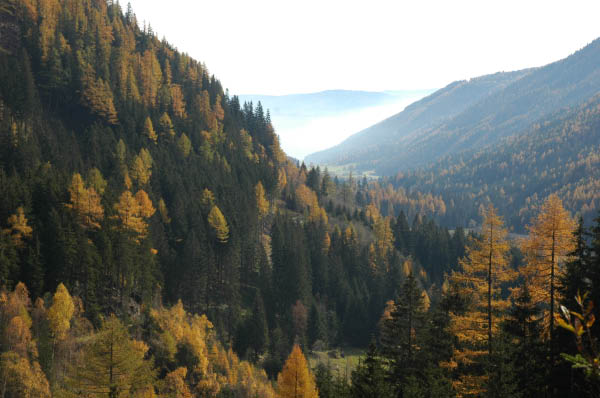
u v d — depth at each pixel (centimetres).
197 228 10275
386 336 3572
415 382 3045
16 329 4838
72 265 6519
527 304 2739
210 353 7038
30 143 9944
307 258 11894
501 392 2455
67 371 4881
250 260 11175
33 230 6594
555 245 2562
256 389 6862
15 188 7031
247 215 12419
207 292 9400
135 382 2811
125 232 7512
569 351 2266
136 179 11381
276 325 9838
